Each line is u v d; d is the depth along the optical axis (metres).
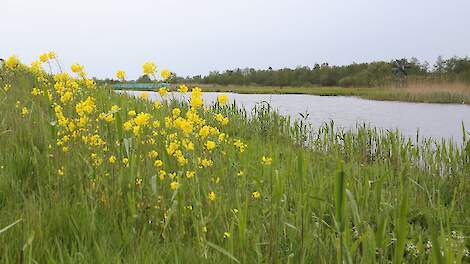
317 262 2.72
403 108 27.14
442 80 41.81
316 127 14.67
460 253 1.99
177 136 4.48
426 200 5.29
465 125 17.06
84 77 6.23
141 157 3.81
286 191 4.05
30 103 6.69
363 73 72.94
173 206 2.89
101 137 4.41
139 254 2.49
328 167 6.89
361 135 8.70
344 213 2.31
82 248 2.62
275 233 2.92
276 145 7.98
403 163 6.36
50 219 2.91
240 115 11.32
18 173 3.93
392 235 3.55
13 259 2.44
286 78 83.75
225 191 3.71
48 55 5.93
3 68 10.05
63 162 3.89
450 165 6.46
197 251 2.67
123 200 3.44
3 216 3.00
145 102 8.59
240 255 2.60
